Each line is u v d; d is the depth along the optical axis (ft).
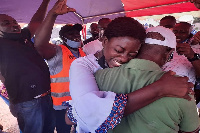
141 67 2.55
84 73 2.77
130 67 2.60
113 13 14.47
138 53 2.77
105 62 3.08
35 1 8.18
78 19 14.85
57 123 7.07
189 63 5.52
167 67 5.49
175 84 2.26
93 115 2.36
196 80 5.74
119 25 2.54
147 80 2.46
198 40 6.85
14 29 5.41
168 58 2.85
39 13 6.40
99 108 2.30
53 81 6.63
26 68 5.77
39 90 6.16
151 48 2.69
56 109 6.84
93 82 2.68
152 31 2.72
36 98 6.19
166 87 2.26
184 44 5.48
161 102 2.30
